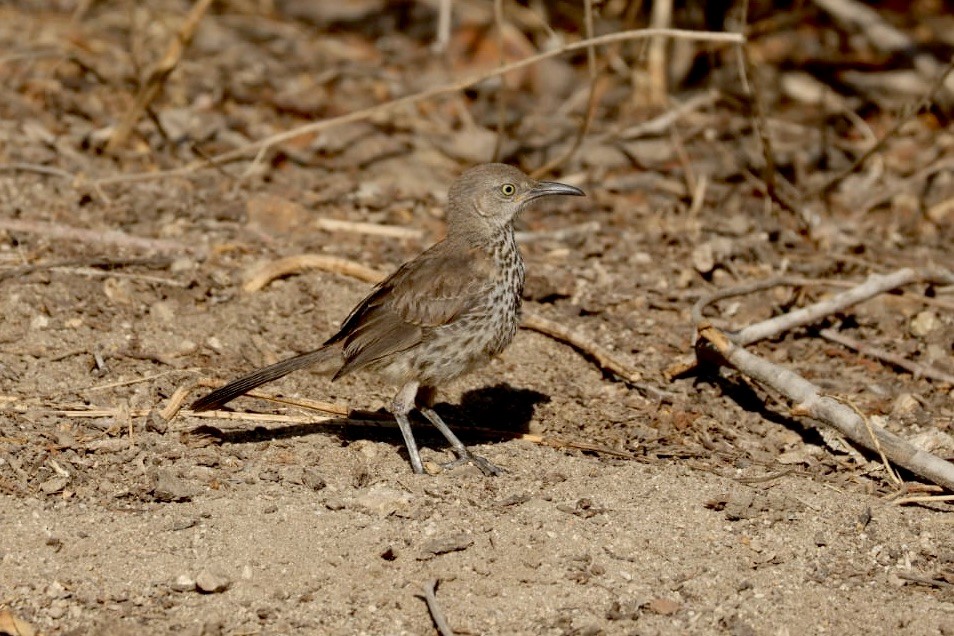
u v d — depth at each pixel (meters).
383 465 10.17
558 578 8.84
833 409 10.66
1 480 9.49
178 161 15.90
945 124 19.42
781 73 20.34
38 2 20.36
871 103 19.84
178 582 8.62
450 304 10.24
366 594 8.61
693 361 11.83
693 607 8.68
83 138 15.96
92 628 8.21
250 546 8.95
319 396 11.32
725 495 9.80
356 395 11.43
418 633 8.34
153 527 9.08
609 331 12.83
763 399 11.75
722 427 11.22
